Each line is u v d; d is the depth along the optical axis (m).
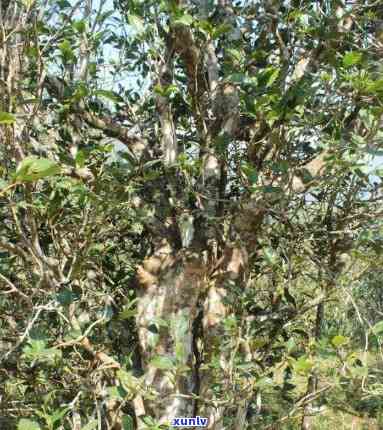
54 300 1.92
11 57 1.88
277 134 2.14
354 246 2.64
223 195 2.68
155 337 2.16
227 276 2.46
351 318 3.37
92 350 2.22
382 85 1.78
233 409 2.70
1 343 2.65
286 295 2.66
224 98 2.47
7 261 2.46
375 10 2.45
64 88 2.28
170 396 1.89
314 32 2.17
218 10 2.56
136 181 2.47
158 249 2.55
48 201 2.14
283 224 2.80
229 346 2.16
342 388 2.05
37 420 2.30
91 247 2.39
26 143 2.01
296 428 3.23
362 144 1.97
